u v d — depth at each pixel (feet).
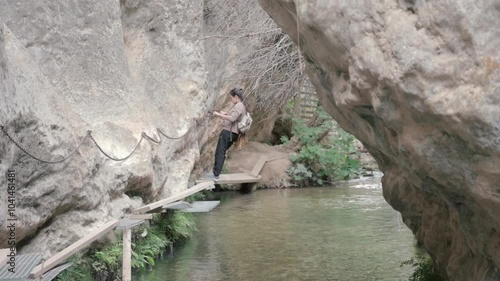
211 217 45.16
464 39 11.42
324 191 58.85
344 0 13.39
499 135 11.28
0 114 19.51
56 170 24.31
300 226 41.29
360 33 13.20
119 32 36.47
